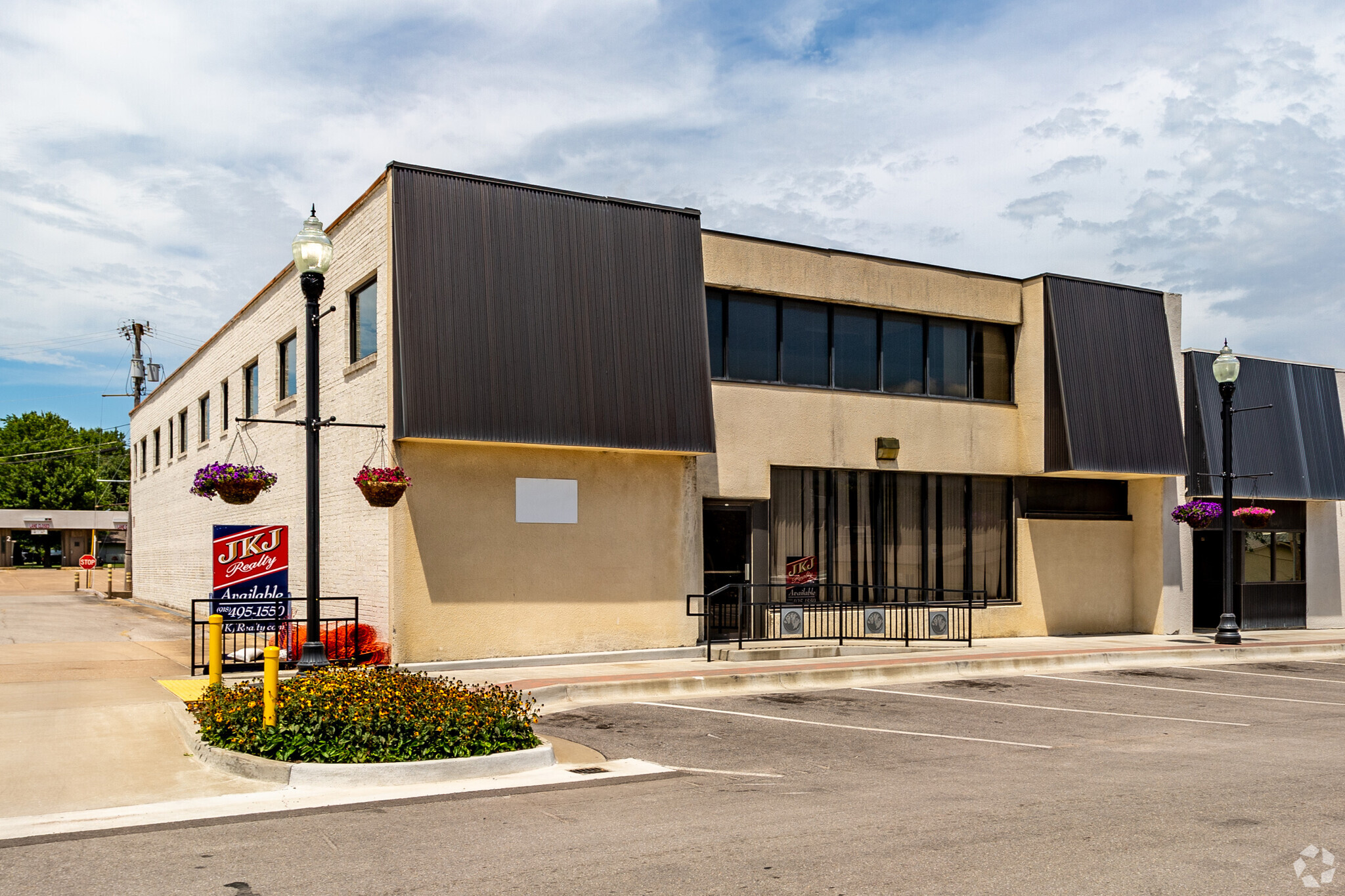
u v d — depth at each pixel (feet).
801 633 63.67
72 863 20.86
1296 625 85.40
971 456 71.05
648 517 57.67
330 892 19.19
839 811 26.08
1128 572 77.10
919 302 69.31
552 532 54.65
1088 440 70.18
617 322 55.62
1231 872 21.08
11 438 291.79
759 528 63.00
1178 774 31.63
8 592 141.18
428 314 50.55
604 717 40.91
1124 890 19.81
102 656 53.62
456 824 24.31
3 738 33.01
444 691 33.01
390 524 50.83
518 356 52.54
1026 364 72.64
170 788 27.43
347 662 49.32
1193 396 78.74
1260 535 84.33
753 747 35.63
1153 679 55.77
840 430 66.13
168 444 110.93
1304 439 84.12
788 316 65.36
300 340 66.18
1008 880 20.33
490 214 52.95
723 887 19.65
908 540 69.05
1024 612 72.28
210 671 35.99
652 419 55.93
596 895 19.13
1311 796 28.43
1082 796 28.27
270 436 72.64
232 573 47.70
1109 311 73.20
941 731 39.45
